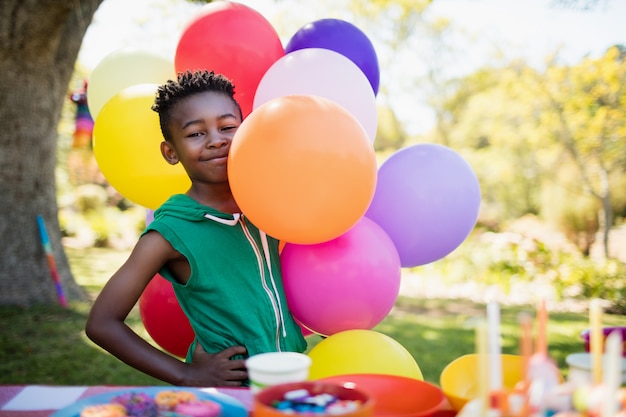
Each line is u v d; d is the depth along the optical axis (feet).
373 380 4.00
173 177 5.83
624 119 29.55
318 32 6.66
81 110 11.57
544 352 3.23
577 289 22.29
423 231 6.02
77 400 3.92
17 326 16.05
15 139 18.04
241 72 6.15
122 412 3.51
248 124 4.66
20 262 18.24
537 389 2.90
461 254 25.64
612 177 31.27
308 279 5.23
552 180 33.53
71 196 48.16
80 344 14.96
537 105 33.45
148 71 6.79
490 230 35.40
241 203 4.72
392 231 6.07
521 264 24.13
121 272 4.91
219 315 5.05
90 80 7.03
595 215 31.86
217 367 4.80
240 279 5.09
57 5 16.75
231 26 6.17
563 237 32.76
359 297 5.23
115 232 40.68
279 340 5.21
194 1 16.75
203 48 6.11
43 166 18.76
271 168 4.47
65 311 17.66
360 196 4.67
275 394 3.12
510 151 36.35
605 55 29.73
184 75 5.26
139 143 5.77
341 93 5.77
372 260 5.30
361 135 4.73
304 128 4.49
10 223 18.16
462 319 18.89
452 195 6.04
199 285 5.00
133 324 16.90
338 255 5.23
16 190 18.24
